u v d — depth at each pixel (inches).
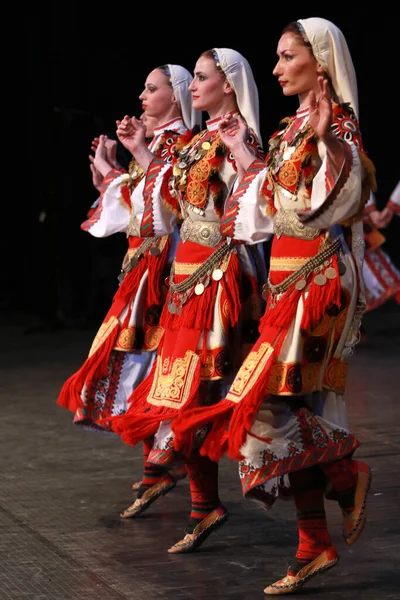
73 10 542.3
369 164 177.3
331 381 184.7
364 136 709.3
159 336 237.6
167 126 242.2
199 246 208.5
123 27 604.4
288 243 183.3
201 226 208.5
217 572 193.2
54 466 274.8
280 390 179.0
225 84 210.5
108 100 607.2
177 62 622.5
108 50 602.5
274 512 231.6
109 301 552.1
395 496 241.6
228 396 185.0
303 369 180.1
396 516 226.1
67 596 180.5
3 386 390.3
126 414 207.8
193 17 620.7
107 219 238.8
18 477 263.6
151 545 209.8
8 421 331.3
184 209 211.9
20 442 302.7
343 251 182.1
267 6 633.0
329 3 657.6
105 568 195.6
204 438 202.7
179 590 183.6
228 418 187.2
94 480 260.7
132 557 202.2
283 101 638.5
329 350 182.7
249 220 193.9
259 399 178.1
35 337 515.2
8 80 639.8
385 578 188.5
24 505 238.5
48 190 536.1
